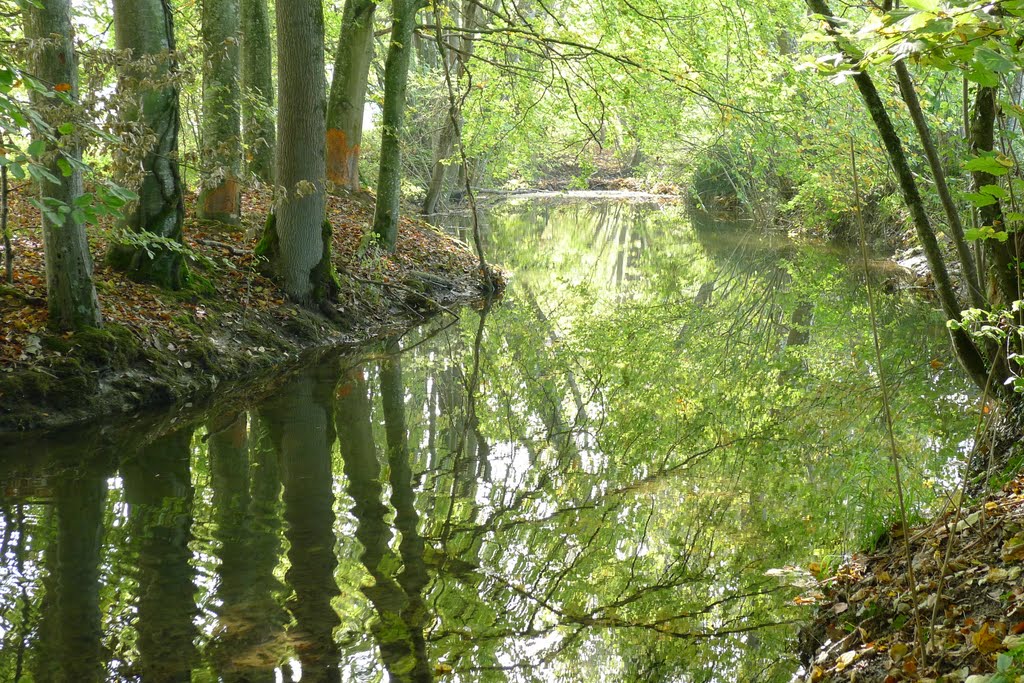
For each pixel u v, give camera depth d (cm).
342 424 948
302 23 1246
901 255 2077
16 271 1002
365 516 692
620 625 529
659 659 484
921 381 1108
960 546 493
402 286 1614
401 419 981
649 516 706
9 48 675
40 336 918
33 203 420
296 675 460
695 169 3291
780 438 917
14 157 419
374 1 1812
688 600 557
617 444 918
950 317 610
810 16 414
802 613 526
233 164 1401
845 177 1842
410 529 670
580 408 1070
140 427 899
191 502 707
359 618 527
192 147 1584
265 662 473
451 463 839
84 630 504
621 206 3944
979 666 364
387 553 624
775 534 652
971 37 304
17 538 629
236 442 870
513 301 1812
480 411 1040
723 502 733
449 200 3441
